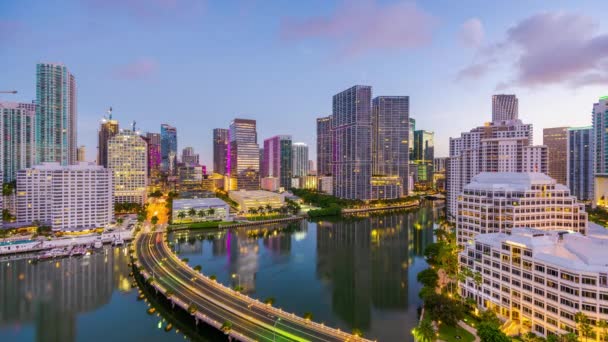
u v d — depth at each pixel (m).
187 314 157.50
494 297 144.00
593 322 109.44
